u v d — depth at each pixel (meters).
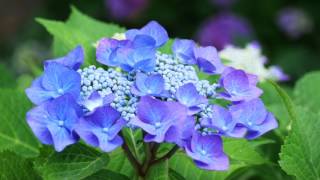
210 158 0.51
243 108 0.53
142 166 0.56
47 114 0.51
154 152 0.55
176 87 0.53
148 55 0.54
